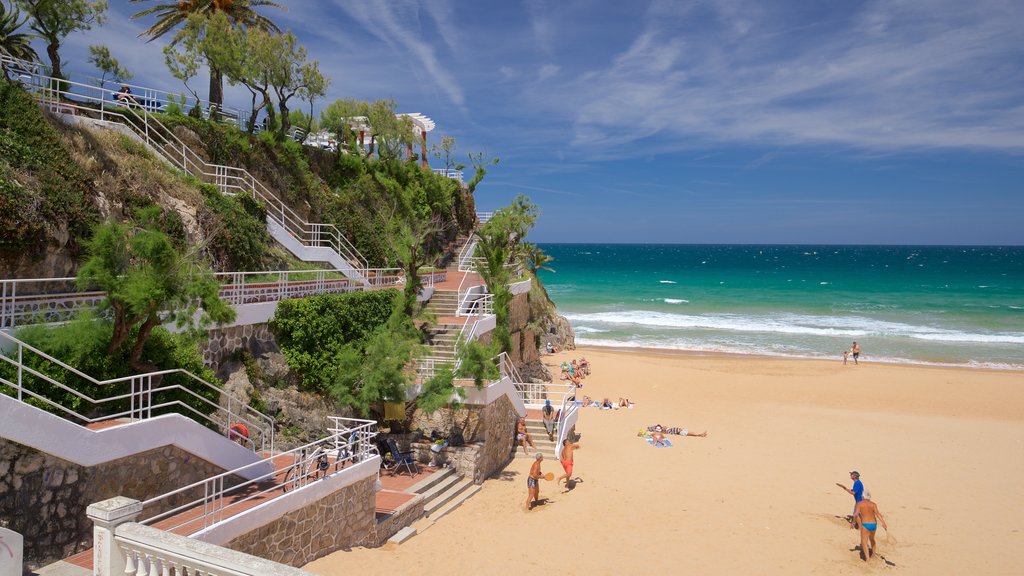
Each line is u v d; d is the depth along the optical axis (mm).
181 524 10125
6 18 23234
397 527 14820
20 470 9586
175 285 12555
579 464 21562
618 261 178750
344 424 18516
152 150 19797
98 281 11852
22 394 11039
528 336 34625
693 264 164375
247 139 25453
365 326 20969
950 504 19062
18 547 8359
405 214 35562
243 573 7137
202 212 19406
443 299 27656
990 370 40781
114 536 8078
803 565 14773
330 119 36719
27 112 15078
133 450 11008
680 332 56219
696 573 14086
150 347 13797
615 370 39031
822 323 61031
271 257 21781
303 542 11938
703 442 25062
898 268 144625
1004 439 26062
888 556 15438
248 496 12438
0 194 13305
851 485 20531
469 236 43719
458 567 13336
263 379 16984
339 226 29984
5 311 12156
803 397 33281
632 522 16781
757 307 73125
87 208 15516
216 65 24656
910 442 25531
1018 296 83562
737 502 18656
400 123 38031
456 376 18359
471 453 18500
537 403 25844
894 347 49000
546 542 15141
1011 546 16203
